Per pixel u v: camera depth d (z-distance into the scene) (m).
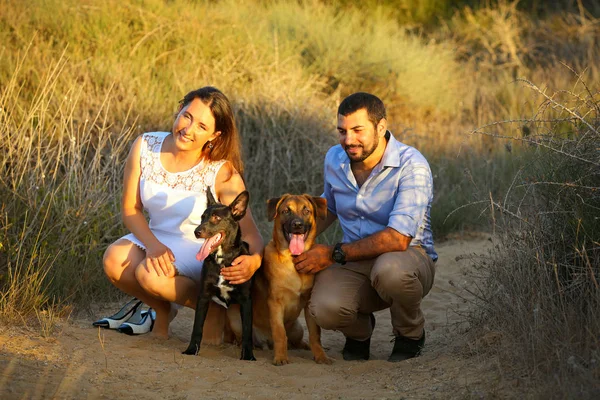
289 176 8.81
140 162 5.22
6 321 4.96
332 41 12.53
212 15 11.56
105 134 8.32
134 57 10.14
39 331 4.90
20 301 5.29
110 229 6.64
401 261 4.71
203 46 10.84
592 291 4.26
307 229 4.99
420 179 4.86
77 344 4.73
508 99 12.70
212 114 4.97
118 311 5.80
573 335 3.90
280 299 4.95
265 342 5.41
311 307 4.86
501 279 4.74
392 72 12.38
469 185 9.27
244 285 4.89
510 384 3.86
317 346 5.00
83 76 9.21
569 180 4.70
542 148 5.20
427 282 4.91
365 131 4.77
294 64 11.60
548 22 16.61
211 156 5.18
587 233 4.55
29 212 6.20
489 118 11.90
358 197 5.03
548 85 12.75
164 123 8.98
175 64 10.38
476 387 3.93
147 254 4.98
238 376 4.39
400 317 4.87
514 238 4.89
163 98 9.45
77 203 6.67
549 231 4.76
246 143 9.13
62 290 5.86
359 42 12.78
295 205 4.96
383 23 14.71
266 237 7.84
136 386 4.05
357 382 4.36
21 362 4.19
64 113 8.17
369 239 4.80
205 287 4.88
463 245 8.20
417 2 17.20
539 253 4.58
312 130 9.38
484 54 15.67
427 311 6.20
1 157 6.71
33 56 9.23
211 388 4.13
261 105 9.53
